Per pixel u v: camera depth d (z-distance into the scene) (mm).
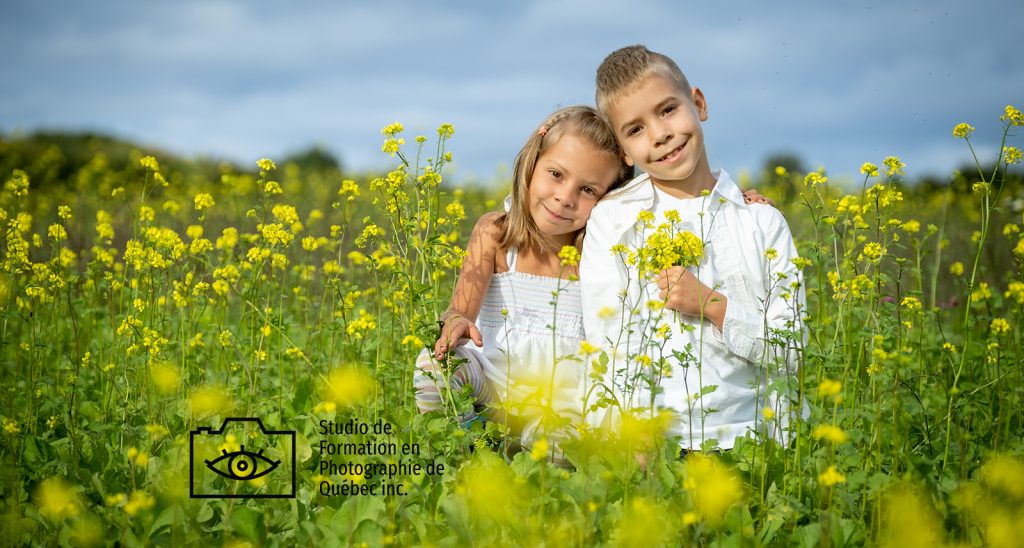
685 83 3301
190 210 8039
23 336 4215
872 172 3209
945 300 5516
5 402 3213
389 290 3207
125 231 6648
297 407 3549
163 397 3213
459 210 3768
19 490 2611
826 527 2111
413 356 3131
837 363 2977
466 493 2441
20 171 4215
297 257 5754
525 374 3396
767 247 3264
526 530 2297
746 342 3051
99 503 2588
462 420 3086
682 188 3322
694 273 3250
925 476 2359
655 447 2518
